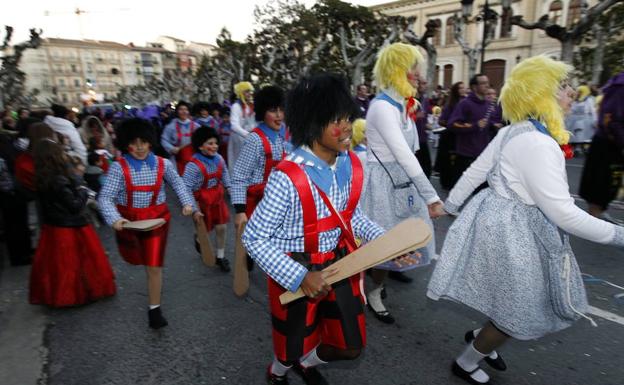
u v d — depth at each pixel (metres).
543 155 1.71
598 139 4.48
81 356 2.64
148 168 2.84
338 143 1.50
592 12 10.16
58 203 3.07
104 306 3.30
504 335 2.02
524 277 1.84
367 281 3.54
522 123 1.87
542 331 1.91
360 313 1.73
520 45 31.98
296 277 1.49
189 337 2.82
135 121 2.79
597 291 3.30
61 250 3.14
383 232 1.76
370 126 2.69
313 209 1.53
